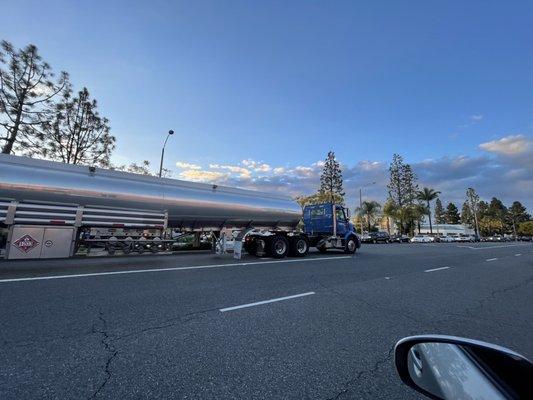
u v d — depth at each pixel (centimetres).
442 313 611
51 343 404
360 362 384
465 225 11619
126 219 1217
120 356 375
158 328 475
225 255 1569
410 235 8062
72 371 334
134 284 764
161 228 1291
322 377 344
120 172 1291
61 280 779
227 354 394
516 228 13150
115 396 290
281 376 343
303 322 529
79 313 529
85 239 1133
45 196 1069
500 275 1156
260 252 1591
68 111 2289
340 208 1898
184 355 386
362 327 513
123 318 514
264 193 1689
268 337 457
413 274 1088
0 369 331
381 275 1041
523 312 636
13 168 1059
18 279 776
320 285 839
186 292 707
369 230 7194
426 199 7912
